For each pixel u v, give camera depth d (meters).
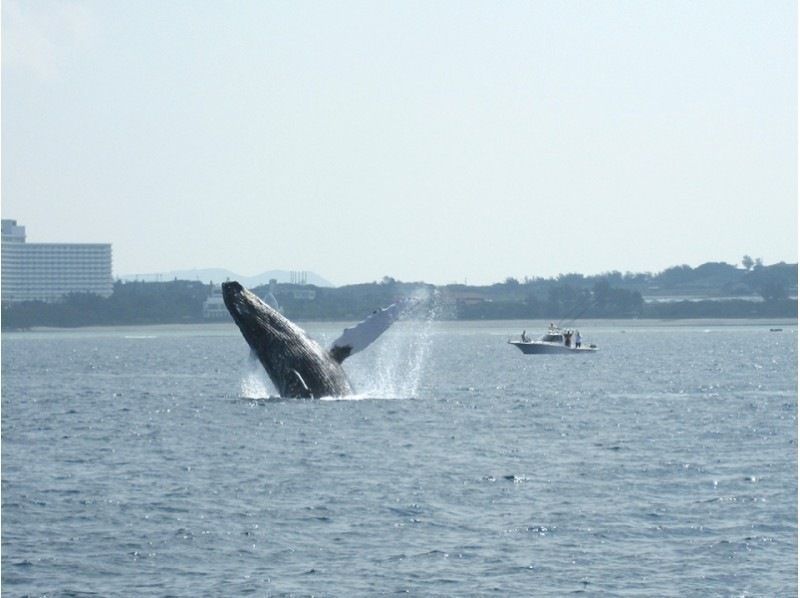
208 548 104.88
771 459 153.88
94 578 96.25
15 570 98.44
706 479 137.38
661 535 108.62
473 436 175.00
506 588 93.06
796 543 105.31
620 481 136.12
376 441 166.75
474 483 134.50
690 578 95.38
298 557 101.94
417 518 115.69
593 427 191.50
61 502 123.94
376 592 92.25
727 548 103.94
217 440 169.00
